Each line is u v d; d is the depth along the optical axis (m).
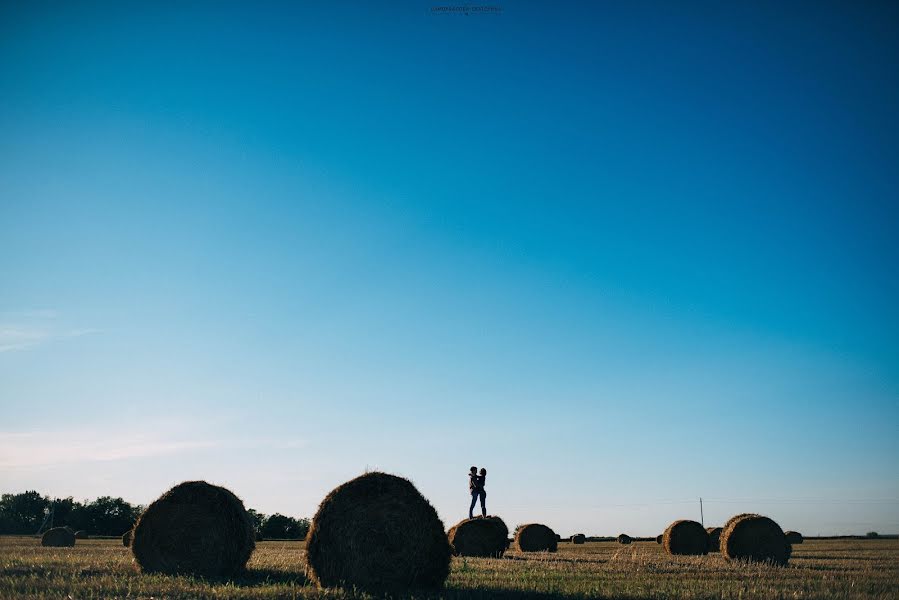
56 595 10.42
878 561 21.25
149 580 12.74
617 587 12.55
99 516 78.75
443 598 11.06
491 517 25.91
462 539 24.73
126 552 22.72
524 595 11.35
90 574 13.86
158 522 15.09
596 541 59.34
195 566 14.92
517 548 31.12
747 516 21.77
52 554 20.36
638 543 49.41
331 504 12.86
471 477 30.28
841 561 21.20
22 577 12.12
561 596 11.21
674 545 28.11
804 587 12.94
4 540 40.84
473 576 14.67
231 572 15.20
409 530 12.57
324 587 12.46
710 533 34.66
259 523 65.94
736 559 21.11
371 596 11.33
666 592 11.75
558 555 24.89
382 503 12.70
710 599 10.98
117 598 10.30
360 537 12.49
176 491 15.41
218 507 15.33
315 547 12.74
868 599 11.44
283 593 10.95
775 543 21.06
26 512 81.69
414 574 12.45
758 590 12.15
